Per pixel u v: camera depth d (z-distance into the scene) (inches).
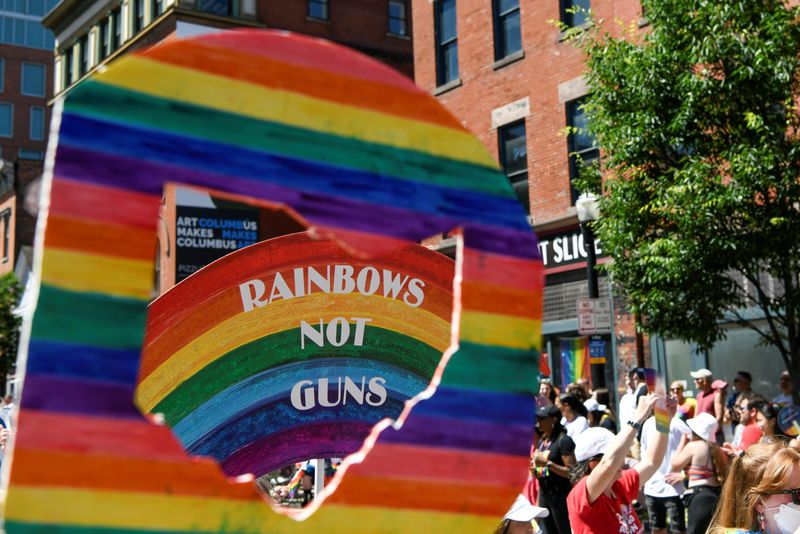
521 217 58.8
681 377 575.2
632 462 326.0
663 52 411.8
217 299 125.0
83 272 45.9
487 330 57.2
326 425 133.0
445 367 56.1
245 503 49.4
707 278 399.9
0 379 1045.2
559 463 312.8
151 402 122.2
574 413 352.2
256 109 51.0
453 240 696.4
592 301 478.6
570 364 652.1
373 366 133.5
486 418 56.5
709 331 410.9
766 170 378.9
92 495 45.4
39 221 45.5
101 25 1185.4
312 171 52.2
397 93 55.4
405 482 54.1
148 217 47.5
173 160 48.3
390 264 132.1
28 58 2303.2
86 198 46.2
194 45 49.6
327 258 130.0
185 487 47.9
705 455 299.3
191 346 124.0
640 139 413.1
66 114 46.3
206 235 886.4
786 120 391.9
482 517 55.4
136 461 46.6
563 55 652.7
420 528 53.9
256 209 917.8
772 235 382.6
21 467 43.8
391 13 1148.5
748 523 143.8
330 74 53.4
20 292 1334.9
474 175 57.5
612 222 429.7
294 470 393.4
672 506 335.0
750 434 338.3
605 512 181.2
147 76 48.3
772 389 520.4
